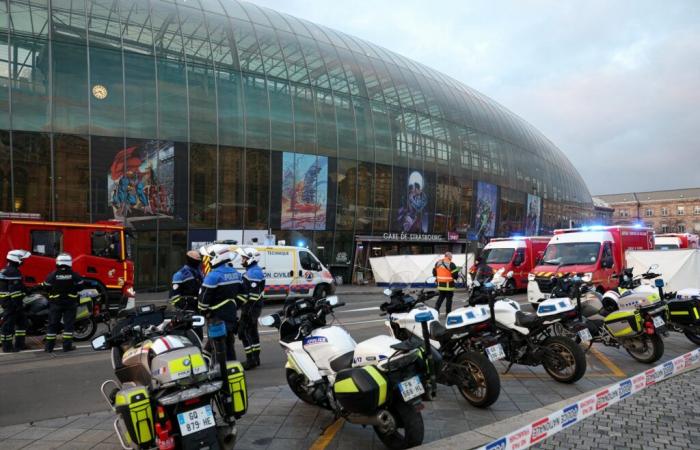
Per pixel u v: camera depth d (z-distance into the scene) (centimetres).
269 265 1747
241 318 768
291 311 562
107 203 2252
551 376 652
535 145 5322
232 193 2597
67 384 692
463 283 2048
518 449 374
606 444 430
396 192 3331
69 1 2281
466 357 555
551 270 1491
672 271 1376
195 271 788
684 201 11194
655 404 539
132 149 2317
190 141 2472
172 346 388
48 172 2148
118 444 460
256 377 714
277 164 2753
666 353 807
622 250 1575
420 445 423
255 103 2714
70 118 2194
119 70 2327
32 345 991
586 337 644
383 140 3278
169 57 2484
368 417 417
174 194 2423
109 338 445
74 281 936
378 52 3831
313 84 3012
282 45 2992
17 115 2105
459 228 3825
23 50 2139
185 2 2761
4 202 2073
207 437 358
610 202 12444
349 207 3073
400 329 605
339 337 509
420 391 421
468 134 4038
